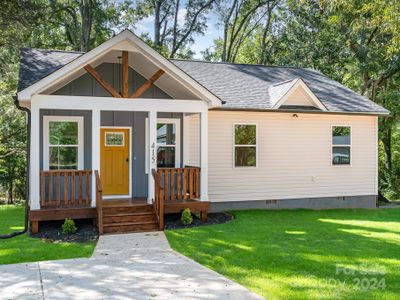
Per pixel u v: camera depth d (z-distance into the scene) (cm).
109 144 1202
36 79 1057
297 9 2312
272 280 583
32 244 829
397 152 2744
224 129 1323
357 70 2136
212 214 1216
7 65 1719
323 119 1453
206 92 1069
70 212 957
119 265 668
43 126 1127
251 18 3175
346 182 1491
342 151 1491
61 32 2806
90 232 935
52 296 520
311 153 1438
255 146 1362
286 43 2403
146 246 809
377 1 1243
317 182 1446
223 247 791
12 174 2048
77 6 2608
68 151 1159
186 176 1097
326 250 764
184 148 1259
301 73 1741
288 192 1405
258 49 3080
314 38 2259
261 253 739
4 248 798
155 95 1241
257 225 1042
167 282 575
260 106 1329
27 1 1605
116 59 1143
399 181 2373
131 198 1178
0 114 1877
